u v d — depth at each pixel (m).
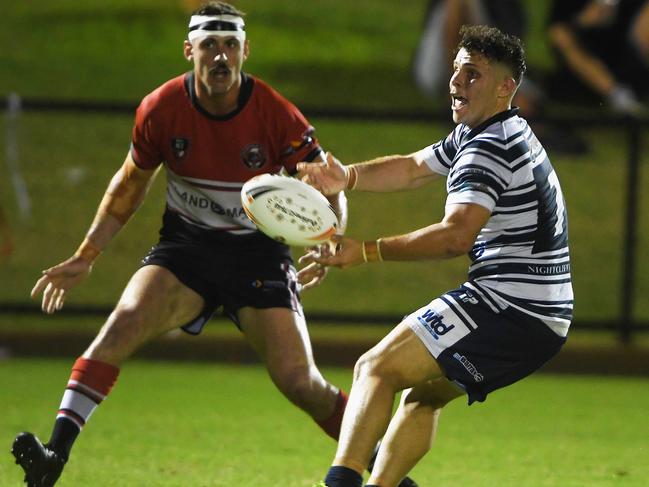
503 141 17.36
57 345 40.31
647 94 55.06
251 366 39.56
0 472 22.77
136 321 20.23
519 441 27.86
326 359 39.44
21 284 43.09
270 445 26.62
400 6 69.12
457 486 22.92
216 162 20.83
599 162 50.94
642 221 47.31
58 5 65.88
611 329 40.62
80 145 49.38
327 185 19.22
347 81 58.47
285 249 21.64
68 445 19.17
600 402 34.03
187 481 22.62
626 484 23.28
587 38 54.72
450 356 17.50
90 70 58.75
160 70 59.38
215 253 21.11
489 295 17.62
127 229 45.06
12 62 58.88
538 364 18.02
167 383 35.47
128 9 65.31
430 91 55.41
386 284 43.84
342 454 17.17
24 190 46.16
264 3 67.00
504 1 50.28
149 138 20.84
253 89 20.75
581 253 45.53
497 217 17.55
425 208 46.00
